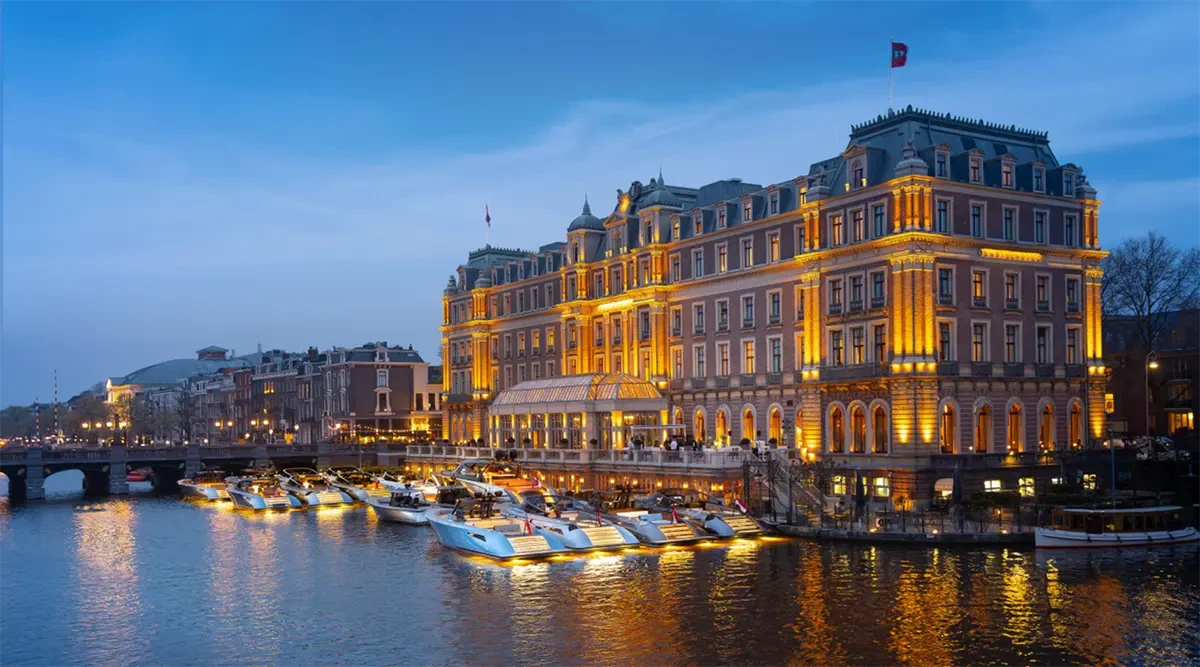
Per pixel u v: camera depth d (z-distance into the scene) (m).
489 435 119.00
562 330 116.50
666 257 101.62
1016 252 78.88
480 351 133.75
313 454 138.75
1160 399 99.38
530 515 71.94
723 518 69.12
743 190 102.94
